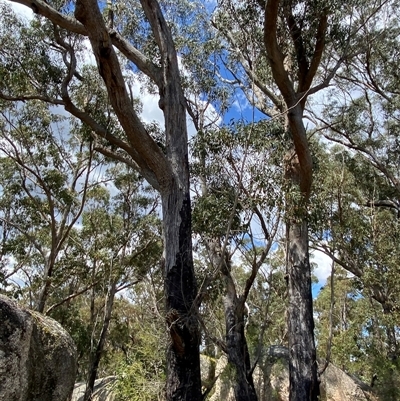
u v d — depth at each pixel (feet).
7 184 65.36
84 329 70.49
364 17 37.58
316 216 34.14
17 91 42.78
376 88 58.39
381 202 64.49
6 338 14.37
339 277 67.26
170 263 24.32
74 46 43.86
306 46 35.99
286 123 35.27
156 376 29.86
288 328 34.88
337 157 61.93
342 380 45.34
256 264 30.07
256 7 32.71
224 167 27.73
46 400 16.10
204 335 31.17
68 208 61.21
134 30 41.42
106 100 45.80
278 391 41.70
